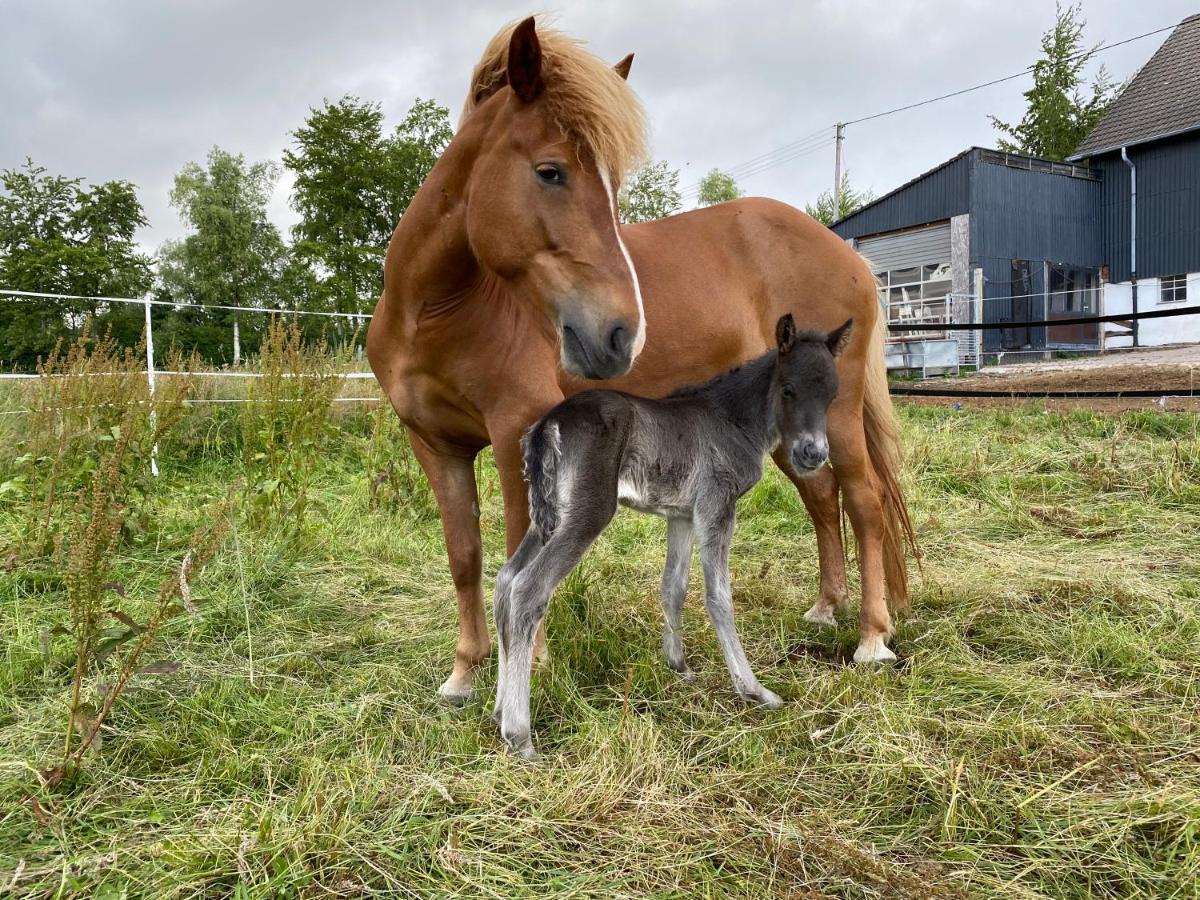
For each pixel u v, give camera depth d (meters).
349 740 2.48
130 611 3.51
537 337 2.63
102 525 2.36
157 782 2.23
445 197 2.48
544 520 2.50
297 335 5.39
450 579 4.16
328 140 30.44
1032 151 34.94
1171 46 21.16
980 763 2.26
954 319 18.38
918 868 1.84
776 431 2.94
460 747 2.39
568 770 2.22
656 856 1.88
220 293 32.50
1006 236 18.62
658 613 3.49
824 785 2.21
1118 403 9.28
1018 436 7.23
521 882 1.78
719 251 3.22
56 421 4.81
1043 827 1.98
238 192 33.91
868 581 3.22
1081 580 3.71
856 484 3.28
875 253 20.84
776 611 3.66
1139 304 19.83
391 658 3.17
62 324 14.97
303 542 4.50
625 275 2.25
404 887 1.78
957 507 5.30
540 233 2.26
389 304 2.71
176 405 4.77
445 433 2.81
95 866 1.84
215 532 2.54
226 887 1.80
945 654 3.03
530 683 2.63
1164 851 1.89
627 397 2.64
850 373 3.30
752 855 1.89
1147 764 2.25
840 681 2.77
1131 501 5.19
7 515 4.79
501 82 2.57
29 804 2.06
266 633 3.42
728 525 2.79
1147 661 2.89
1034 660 3.00
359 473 6.45
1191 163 18.72
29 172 33.03
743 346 3.21
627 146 2.26
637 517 5.12
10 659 2.93
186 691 2.84
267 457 4.98
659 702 2.69
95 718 2.33
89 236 33.81
